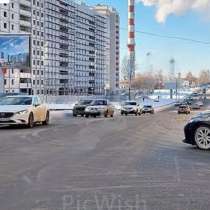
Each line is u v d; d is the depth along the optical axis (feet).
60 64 586.86
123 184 27.43
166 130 71.00
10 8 474.49
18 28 490.49
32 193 24.94
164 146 47.91
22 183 27.68
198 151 43.75
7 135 60.49
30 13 514.68
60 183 27.68
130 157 39.22
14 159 37.86
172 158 38.73
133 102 181.16
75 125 81.82
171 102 416.67
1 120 72.43
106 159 37.93
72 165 34.68
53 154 41.01
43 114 81.05
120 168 33.32
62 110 202.90
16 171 31.94
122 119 111.96
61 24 590.55
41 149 44.78
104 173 31.19
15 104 76.07
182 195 24.48
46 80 550.77
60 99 335.67
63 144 49.39
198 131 45.52
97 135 60.75
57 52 580.30
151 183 27.76
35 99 79.25
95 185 27.09
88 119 112.06
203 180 28.76
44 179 28.94
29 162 36.19
